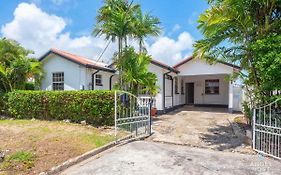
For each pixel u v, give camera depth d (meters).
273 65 6.61
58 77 16.56
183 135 9.31
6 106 12.91
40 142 7.29
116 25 12.00
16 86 14.29
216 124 11.79
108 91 10.02
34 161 5.82
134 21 12.44
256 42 7.32
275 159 6.40
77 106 10.62
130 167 5.64
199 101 21.56
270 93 7.82
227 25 8.27
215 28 8.32
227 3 7.94
